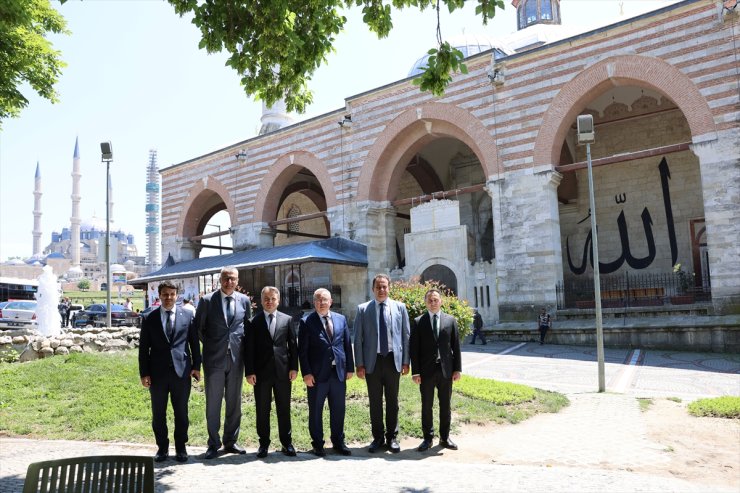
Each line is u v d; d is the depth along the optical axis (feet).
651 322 64.59
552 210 74.18
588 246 96.48
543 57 75.72
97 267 456.45
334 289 94.94
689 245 87.71
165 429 24.59
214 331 25.76
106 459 12.62
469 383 40.19
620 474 21.68
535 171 75.10
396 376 26.81
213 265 104.68
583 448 26.30
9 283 113.50
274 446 27.17
